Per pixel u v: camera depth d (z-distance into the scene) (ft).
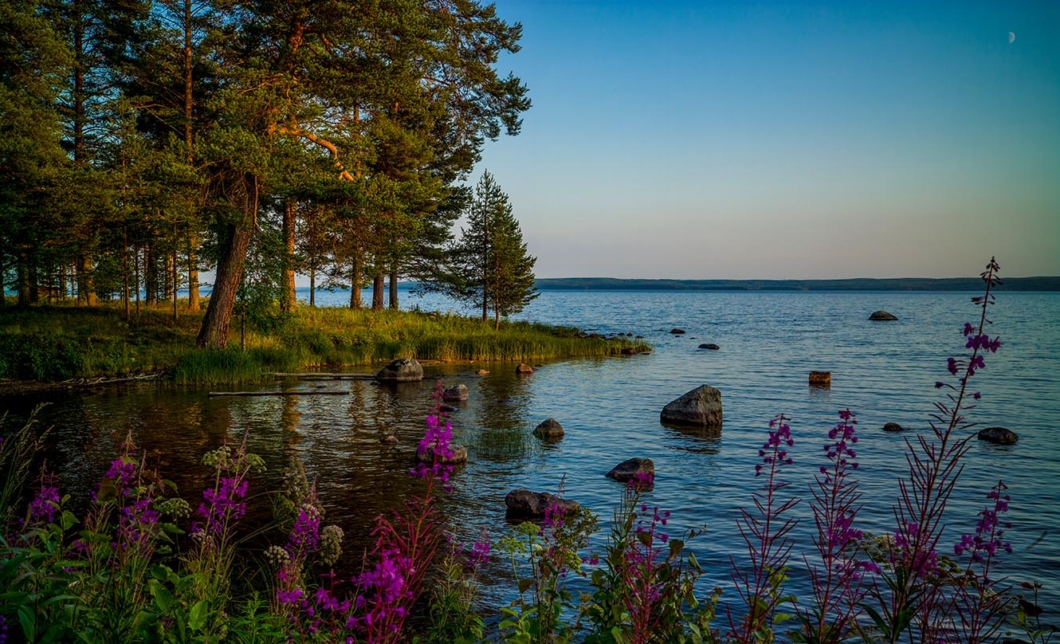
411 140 124.36
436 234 158.20
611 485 44.42
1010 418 72.13
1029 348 167.84
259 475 42.65
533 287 169.37
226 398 76.02
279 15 91.56
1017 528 35.96
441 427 11.71
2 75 97.09
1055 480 46.21
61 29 110.11
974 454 54.13
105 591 11.44
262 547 28.43
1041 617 24.08
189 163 89.20
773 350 161.48
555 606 13.38
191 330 107.34
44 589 10.93
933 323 305.32
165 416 64.34
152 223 96.53
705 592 26.89
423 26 94.73
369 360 115.34
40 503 15.21
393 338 127.54
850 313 437.17
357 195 90.12
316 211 102.58
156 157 93.35
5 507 16.60
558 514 17.63
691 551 31.83
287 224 115.96
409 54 97.04
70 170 89.71
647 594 11.60
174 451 49.67
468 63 137.49
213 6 97.86
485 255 167.22
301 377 93.56
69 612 10.58
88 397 74.64
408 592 11.39
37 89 96.48
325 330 123.13
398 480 43.70
